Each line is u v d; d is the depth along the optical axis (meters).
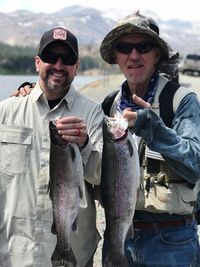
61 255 1.21
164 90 1.30
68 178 1.19
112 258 1.26
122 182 1.22
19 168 1.26
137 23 1.28
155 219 1.30
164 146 1.17
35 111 1.29
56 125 1.19
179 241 1.29
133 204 1.23
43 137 1.27
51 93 1.28
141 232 1.32
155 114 1.17
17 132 1.27
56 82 1.25
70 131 1.17
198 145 1.20
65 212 1.20
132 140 1.22
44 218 1.25
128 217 1.24
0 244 1.27
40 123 1.28
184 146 1.17
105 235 1.29
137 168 1.22
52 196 1.21
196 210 1.34
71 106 1.29
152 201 1.27
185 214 1.29
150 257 1.30
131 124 1.18
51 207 1.25
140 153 1.30
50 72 1.26
